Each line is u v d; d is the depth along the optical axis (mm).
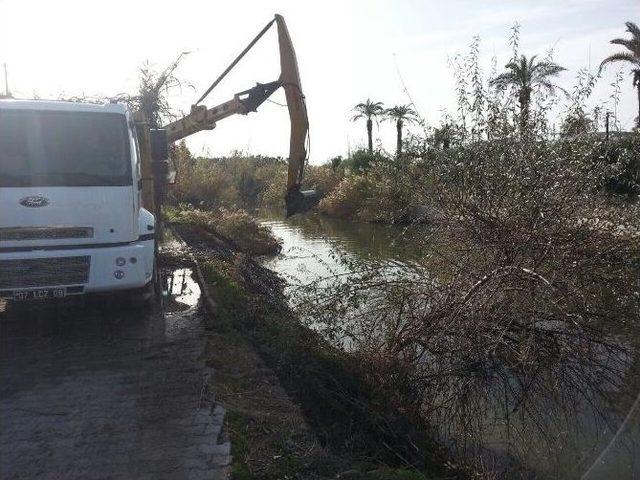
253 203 38688
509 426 6781
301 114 9664
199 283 11320
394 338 7938
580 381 6938
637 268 7523
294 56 9883
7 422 5707
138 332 8375
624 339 7277
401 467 6012
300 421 6020
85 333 8328
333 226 27266
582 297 7199
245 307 9492
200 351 7590
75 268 7789
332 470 5168
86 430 5547
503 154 8234
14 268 7594
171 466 4938
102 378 6750
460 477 6195
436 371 7359
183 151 31578
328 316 8445
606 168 8008
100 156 7918
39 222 7648
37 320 8898
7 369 7035
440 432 7020
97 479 4750
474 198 8234
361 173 32594
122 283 7988
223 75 11328
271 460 5160
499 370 7051
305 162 9656
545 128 8320
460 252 8438
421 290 8227
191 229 20531
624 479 5887
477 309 7203
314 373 7453
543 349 7051
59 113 7828
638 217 7801
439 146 8805
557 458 6383
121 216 7996
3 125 7668
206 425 5641
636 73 22750
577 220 7727
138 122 10672
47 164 7719
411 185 9047
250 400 6395
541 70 8734
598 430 6574
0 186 7539
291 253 18828
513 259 7762
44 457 5078
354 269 9227
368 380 7535
